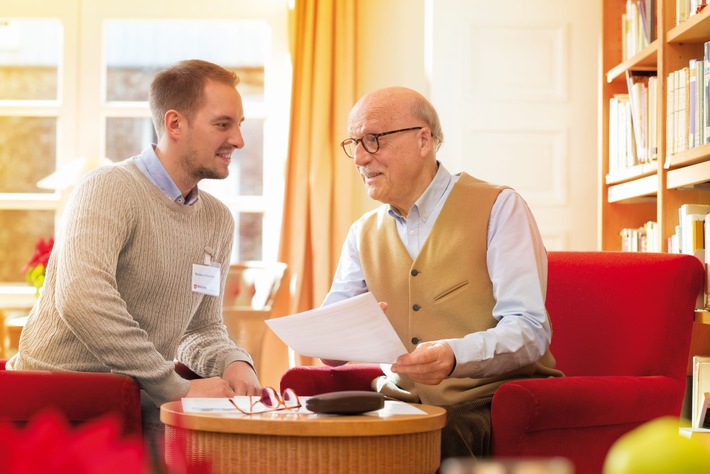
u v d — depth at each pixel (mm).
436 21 4602
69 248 2086
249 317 4156
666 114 3361
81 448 341
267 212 5035
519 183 4598
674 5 3354
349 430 1558
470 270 2277
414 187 2354
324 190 4785
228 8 5047
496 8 4602
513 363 2061
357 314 1794
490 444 2127
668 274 2363
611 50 4234
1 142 5125
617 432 2115
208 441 1604
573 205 4598
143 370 2020
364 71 4918
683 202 3355
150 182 2303
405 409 1760
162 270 2289
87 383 1858
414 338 2289
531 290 2176
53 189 5141
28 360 2205
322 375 2418
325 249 4754
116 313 2033
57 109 5105
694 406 3109
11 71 5141
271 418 1589
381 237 2426
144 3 5066
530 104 4598
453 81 4586
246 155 5062
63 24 5090
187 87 2336
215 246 2477
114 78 5125
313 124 4828
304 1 4887
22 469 335
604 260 2480
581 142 4605
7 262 5125
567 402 1954
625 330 2373
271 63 5039
